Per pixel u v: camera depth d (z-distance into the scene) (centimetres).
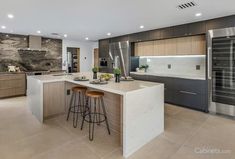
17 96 551
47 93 329
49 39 682
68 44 751
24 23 420
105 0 266
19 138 248
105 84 263
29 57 634
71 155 206
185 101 416
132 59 573
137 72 543
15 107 416
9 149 218
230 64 337
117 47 604
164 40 480
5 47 575
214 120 330
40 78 343
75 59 813
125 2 272
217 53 354
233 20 330
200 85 387
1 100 495
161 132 270
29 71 608
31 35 607
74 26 449
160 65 531
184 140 247
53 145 229
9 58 586
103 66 675
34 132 270
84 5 287
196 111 390
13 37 589
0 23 421
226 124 310
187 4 280
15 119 329
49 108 334
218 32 349
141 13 331
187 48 429
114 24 424
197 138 253
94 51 851
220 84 355
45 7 299
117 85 254
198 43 407
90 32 539
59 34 589
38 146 226
